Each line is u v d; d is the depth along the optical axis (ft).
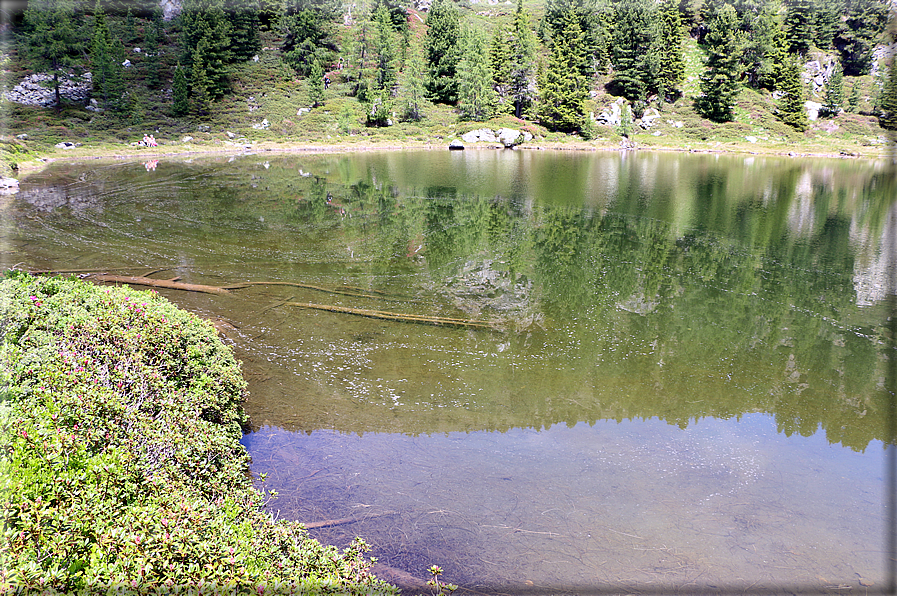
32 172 100.68
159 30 231.71
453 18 257.34
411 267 46.96
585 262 50.24
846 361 31.96
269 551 14.61
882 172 130.21
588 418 25.40
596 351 32.42
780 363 31.63
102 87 178.19
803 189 100.22
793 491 20.70
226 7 227.61
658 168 135.74
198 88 188.44
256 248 51.16
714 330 35.96
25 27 188.44
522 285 43.37
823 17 250.57
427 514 18.74
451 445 22.98
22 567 11.41
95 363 20.47
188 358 23.54
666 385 28.76
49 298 25.57
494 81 244.63
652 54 230.68
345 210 71.15
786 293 43.19
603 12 272.92
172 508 14.67
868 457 22.99
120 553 12.63
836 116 229.86
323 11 253.85
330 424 24.23
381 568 16.21
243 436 23.00
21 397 17.76
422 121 218.38
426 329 34.37
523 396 27.20
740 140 208.64
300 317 35.42
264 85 219.00
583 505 19.48
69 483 14.16
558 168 130.82
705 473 21.63
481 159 152.05
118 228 56.75
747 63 249.14
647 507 19.53
